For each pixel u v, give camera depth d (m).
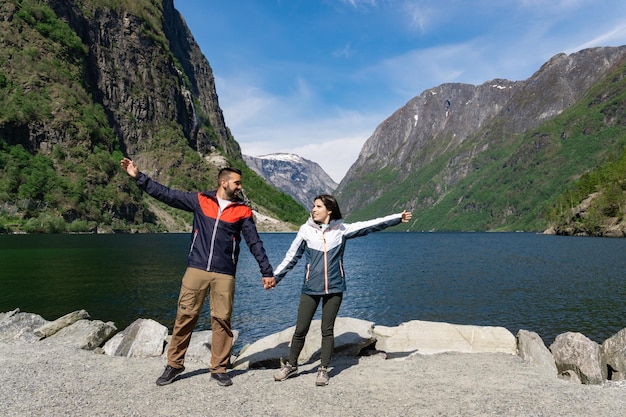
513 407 5.36
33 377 6.73
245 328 21.31
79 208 161.25
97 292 29.70
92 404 5.47
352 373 7.20
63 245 83.50
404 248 106.62
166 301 26.75
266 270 6.70
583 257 66.44
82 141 186.50
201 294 6.54
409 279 43.28
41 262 50.41
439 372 7.28
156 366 7.70
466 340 9.77
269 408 5.34
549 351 8.75
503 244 118.25
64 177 167.88
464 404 5.48
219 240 6.60
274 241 134.50
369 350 9.45
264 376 7.03
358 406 5.41
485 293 33.56
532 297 31.27
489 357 8.71
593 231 145.88
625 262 57.25
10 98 175.12
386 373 7.20
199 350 8.87
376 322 24.42
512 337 9.81
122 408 5.32
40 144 173.88
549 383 6.54
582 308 26.80
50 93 191.38
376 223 6.75
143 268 45.97
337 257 6.73
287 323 22.36
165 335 9.66
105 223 166.38
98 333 10.26
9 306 24.47
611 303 28.33
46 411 5.21
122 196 182.62
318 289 6.59
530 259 65.56
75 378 6.70
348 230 6.80
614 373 8.81
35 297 27.42
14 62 189.50
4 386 6.22
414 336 9.98
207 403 5.53
